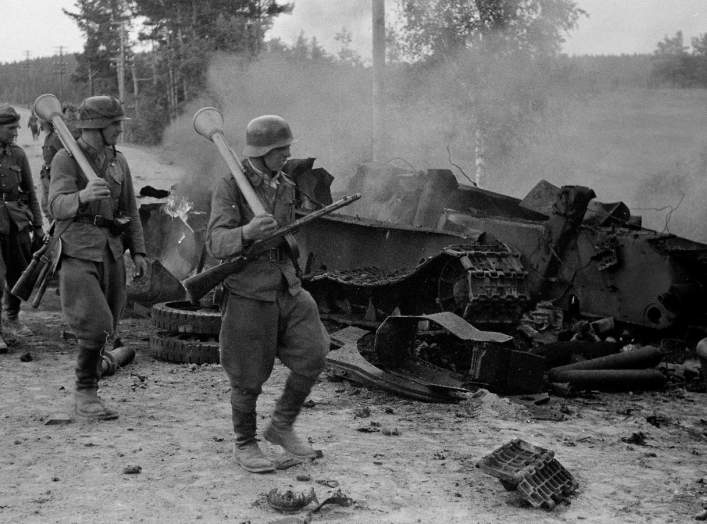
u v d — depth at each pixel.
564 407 6.62
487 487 4.57
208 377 7.43
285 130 4.68
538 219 9.68
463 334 6.73
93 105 5.71
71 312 5.75
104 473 4.67
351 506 4.21
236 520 4.00
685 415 6.62
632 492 4.59
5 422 5.79
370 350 7.57
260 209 4.47
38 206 9.10
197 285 4.58
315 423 5.94
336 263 9.91
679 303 8.32
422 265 8.30
